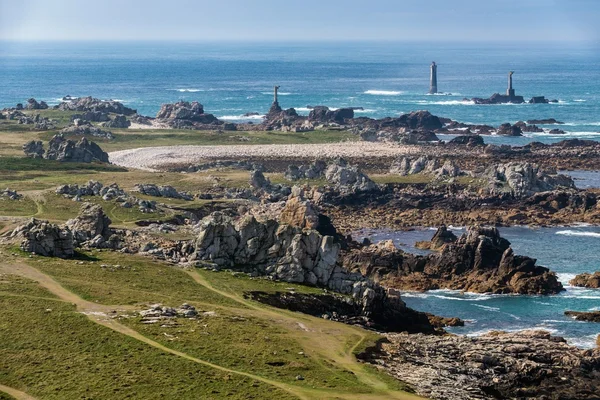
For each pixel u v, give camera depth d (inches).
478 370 6259.8
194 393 5221.5
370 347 6397.6
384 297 7839.6
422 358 6417.3
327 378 5585.6
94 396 5152.6
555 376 6269.7
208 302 7003.0
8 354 5669.3
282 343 6151.6
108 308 6555.1
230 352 5856.3
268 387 5339.6
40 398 5152.6
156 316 6422.2
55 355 5669.3
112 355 5698.8
